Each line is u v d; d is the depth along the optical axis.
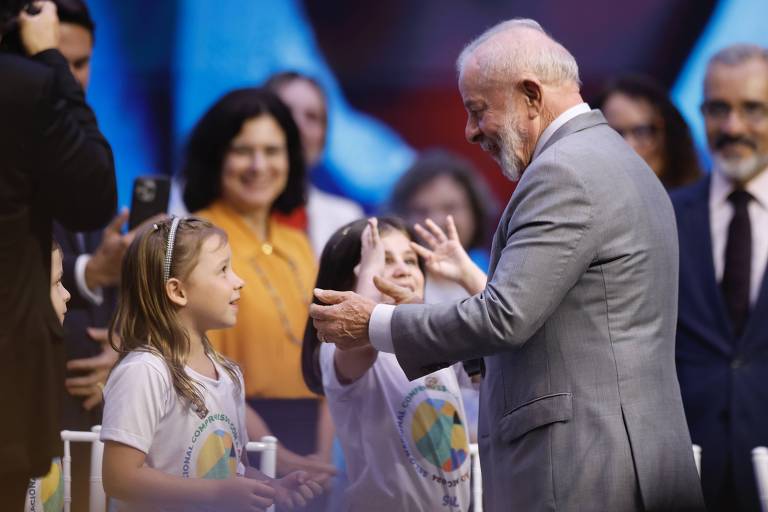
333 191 14.77
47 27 7.42
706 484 10.88
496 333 6.64
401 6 14.91
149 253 7.41
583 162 6.89
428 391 8.22
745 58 11.67
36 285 6.55
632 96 13.25
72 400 9.27
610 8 14.50
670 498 6.68
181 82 15.05
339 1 14.91
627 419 6.70
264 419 10.43
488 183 14.75
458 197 14.57
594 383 6.77
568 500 6.68
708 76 11.80
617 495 6.63
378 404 8.05
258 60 15.08
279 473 8.52
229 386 7.56
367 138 14.88
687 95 14.50
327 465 8.56
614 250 6.82
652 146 13.19
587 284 6.84
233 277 7.67
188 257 7.42
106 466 6.79
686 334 11.20
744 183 11.52
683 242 11.50
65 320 9.52
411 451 8.02
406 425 8.05
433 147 14.91
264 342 10.66
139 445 6.79
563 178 6.80
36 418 6.38
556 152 6.94
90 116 7.38
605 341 6.79
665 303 7.02
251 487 6.82
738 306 11.18
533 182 6.89
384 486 7.92
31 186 6.55
